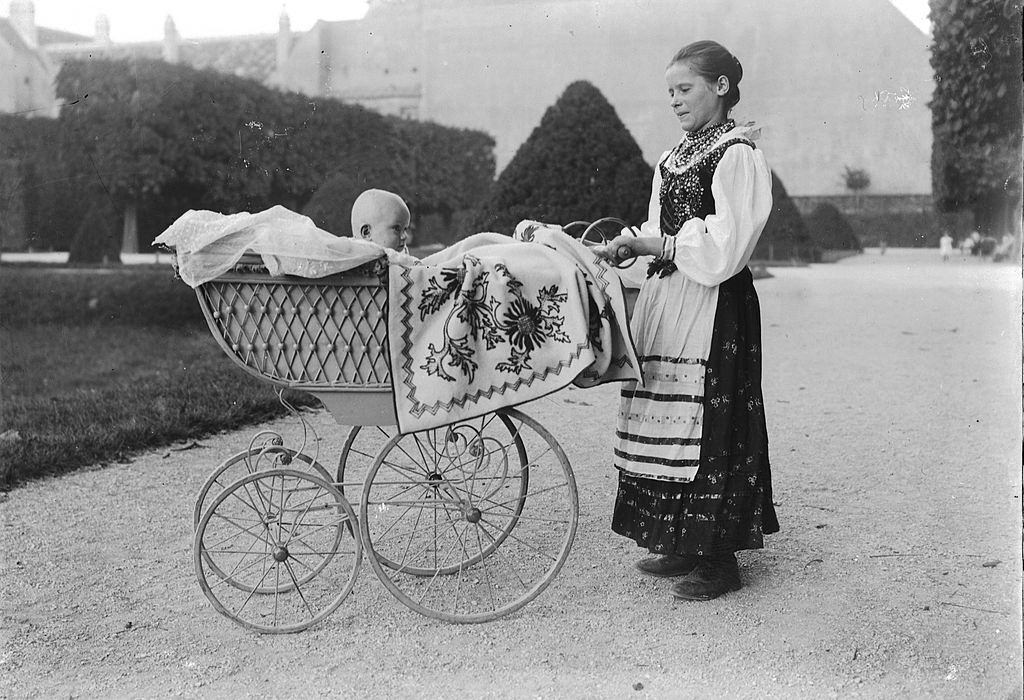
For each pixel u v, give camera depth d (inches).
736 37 717.9
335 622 121.5
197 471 187.6
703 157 119.6
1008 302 444.1
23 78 401.1
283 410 235.9
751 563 139.5
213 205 445.4
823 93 717.3
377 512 162.2
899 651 110.3
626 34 639.1
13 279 366.3
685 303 120.8
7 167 394.6
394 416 113.2
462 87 629.9
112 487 177.6
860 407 244.1
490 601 127.2
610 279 113.7
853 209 725.9
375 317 108.0
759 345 123.7
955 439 210.5
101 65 409.4
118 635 117.9
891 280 553.6
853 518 159.2
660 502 122.6
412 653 112.4
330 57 592.4
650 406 123.3
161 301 359.6
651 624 119.2
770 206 116.9
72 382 261.7
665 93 641.0
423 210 588.4
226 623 121.4
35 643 115.5
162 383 254.8
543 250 113.3
